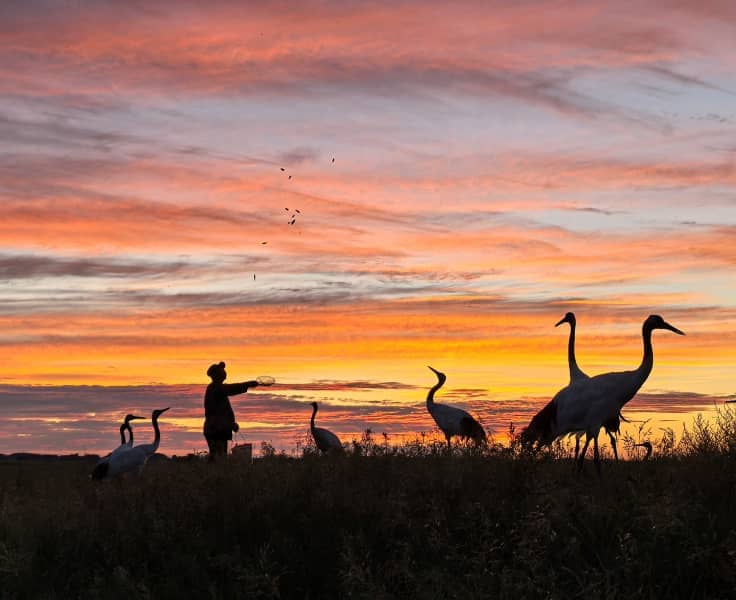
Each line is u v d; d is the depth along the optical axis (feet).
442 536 31.32
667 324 43.24
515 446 39.22
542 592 25.99
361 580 27.32
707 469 36.63
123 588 30.99
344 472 40.14
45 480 55.21
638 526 29.37
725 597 25.64
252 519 35.29
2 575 33.35
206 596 30.48
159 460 59.16
